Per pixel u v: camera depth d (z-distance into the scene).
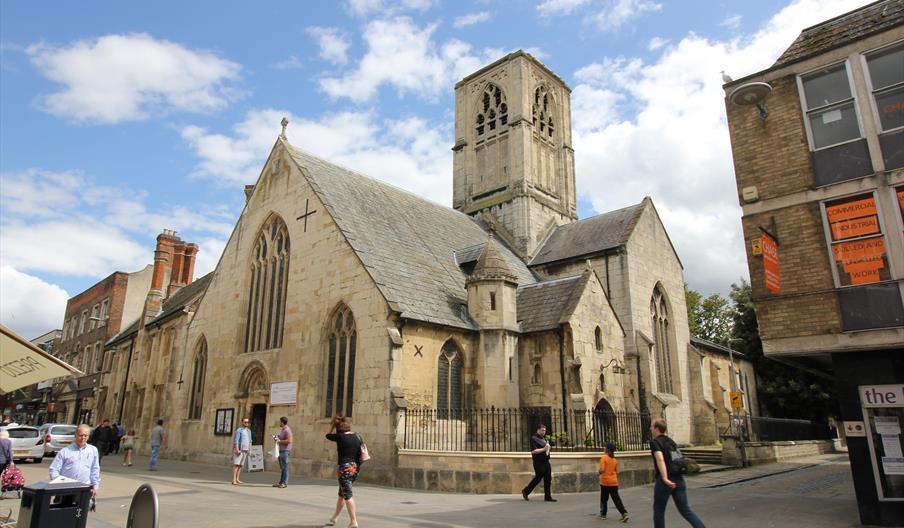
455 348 26.20
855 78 15.46
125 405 48.44
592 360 27.16
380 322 23.62
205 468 28.06
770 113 16.83
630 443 25.02
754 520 13.95
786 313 15.43
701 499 17.86
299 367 26.89
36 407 73.19
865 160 14.99
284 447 20.67
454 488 19.89
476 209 46.31
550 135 49.69
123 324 59.78
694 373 37.78
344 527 12.59
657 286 37.50
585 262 36.41
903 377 13.95
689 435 36.09
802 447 37.25
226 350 32.03
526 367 27.17
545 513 15.17
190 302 38.81
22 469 26.05
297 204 29.92
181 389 35.09
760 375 49.91
